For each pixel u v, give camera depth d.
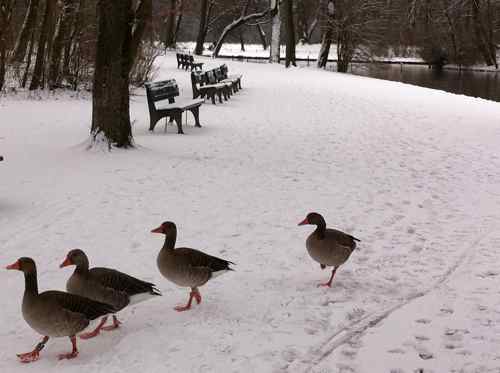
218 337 5.70
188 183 11.32
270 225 9.13
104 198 10.09
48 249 7.83
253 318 6.14
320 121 19.78
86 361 5.27
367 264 7.79
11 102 20.16
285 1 44.50
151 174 11.80
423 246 8.55
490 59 55.38
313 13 69.81
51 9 22.30
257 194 10.84
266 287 6.93
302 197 10.79
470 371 5.24
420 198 11.09
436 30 55.84
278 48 48.38
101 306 5.28
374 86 31.48
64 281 6.86
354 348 5.61
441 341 5.77
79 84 24.61
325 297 6.68
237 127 18.02
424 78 48.50
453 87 41.84
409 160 14.46
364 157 14.65
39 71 22.58
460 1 53.59
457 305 6.60
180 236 8.48
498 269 7.70
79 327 5.13
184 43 85.56
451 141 17.02
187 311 6.29
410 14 54.50
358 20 47.19
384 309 6.46
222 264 6.35
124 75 13.46
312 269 7.54
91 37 24.27
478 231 9.26
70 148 13.55
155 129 17.06
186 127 17.58
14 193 10.20
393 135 17.75
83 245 8.01
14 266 5.05
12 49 24.89
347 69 50.28
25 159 12.52
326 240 6.73
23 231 8.44
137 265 7.40
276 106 22.69
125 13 13.02
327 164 13.70
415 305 6.58
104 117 13.47
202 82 23.08
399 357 5.46
